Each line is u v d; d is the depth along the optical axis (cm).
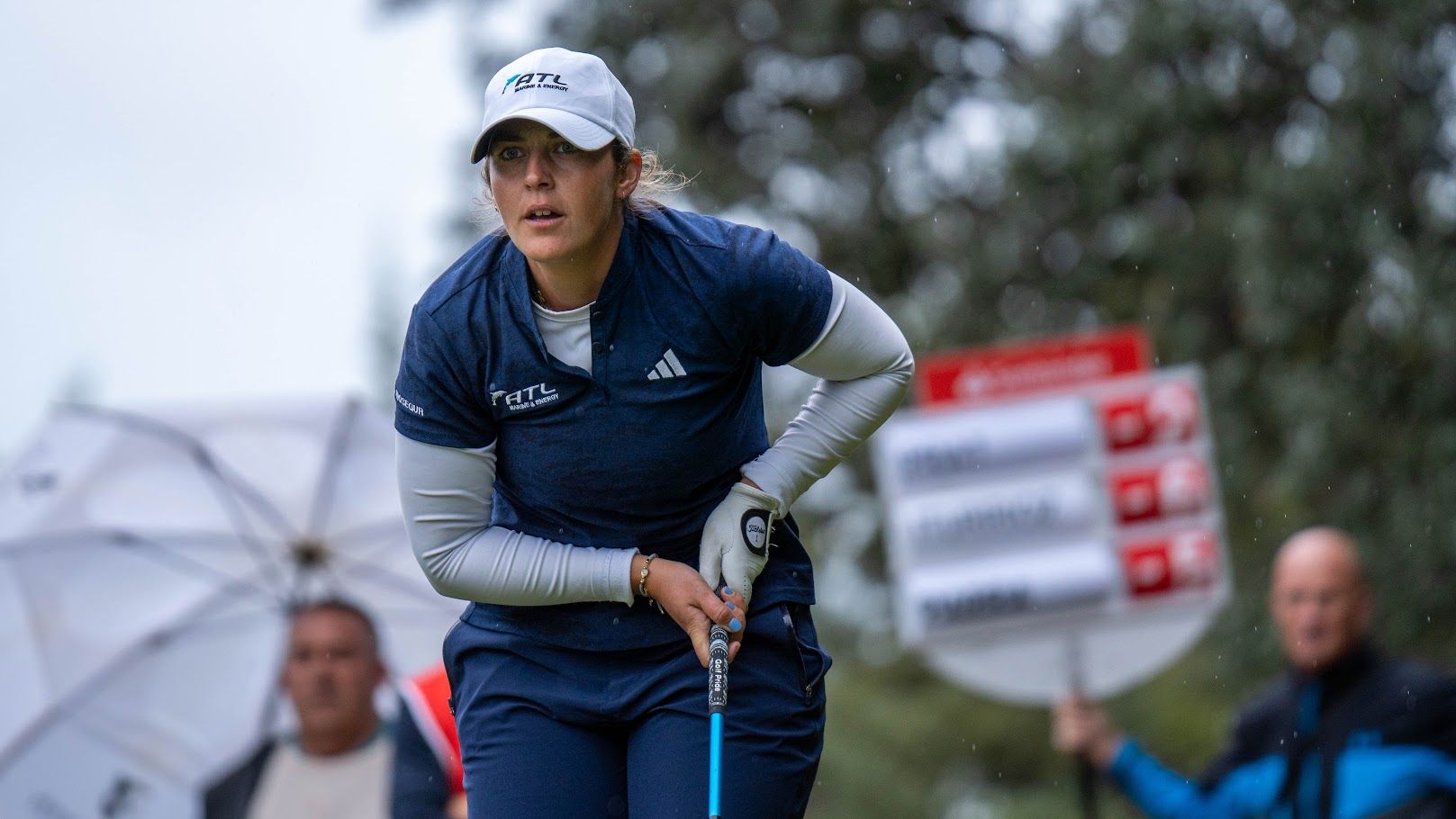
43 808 2422
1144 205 4578
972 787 6662
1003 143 4709
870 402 1253
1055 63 4697
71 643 2491
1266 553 4491
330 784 2092
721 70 5225
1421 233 4141
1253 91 4412
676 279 1156
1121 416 3256
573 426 1180
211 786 2125
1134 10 4456
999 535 3244
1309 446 4134
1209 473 3247
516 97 1121
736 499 1227
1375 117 4100
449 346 1167
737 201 5441
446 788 1838
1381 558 4122
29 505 2553
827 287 1195
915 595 3241
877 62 5456
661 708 1212
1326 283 4128
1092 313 4969
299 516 2609
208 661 2530
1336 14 4209
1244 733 2047
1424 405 4138
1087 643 3234
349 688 2097
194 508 2597
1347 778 1911
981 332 5062
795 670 1231
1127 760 2236
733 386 1202
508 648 1238
